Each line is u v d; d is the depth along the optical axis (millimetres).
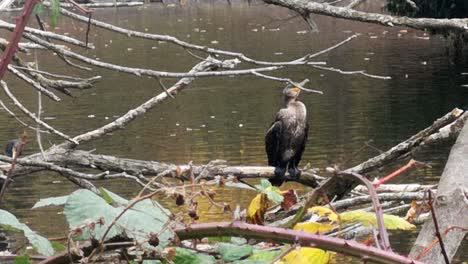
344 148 14695
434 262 1615
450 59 26578
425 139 4301
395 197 3840
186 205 1436
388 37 33031
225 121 18062
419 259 1536
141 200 1421
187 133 16609
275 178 5637
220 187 1623
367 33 34250
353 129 16734
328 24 37594
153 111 19516
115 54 29531
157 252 1400
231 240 1541
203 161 13852
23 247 1578
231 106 20203
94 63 4152
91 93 21781
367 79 23828
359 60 27547
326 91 22188
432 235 1652
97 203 1405
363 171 4488
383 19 4148
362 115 18422
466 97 20359
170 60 27859
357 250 1358
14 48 1440
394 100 20391
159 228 1401
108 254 1450
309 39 32219
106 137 16281
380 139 15695
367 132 16391
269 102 20656
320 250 1475
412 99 20453
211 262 1461
